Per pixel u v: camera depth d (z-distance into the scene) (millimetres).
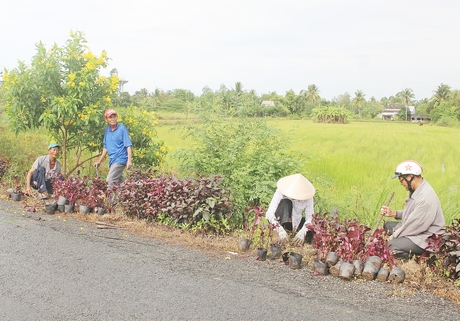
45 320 3602
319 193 7477
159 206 6477
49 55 8453
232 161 7316
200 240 5824
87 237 5844
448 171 12914
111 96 9023
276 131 7477
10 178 9227
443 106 84875
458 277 4664
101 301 3967
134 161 9148
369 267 4664
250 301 4039
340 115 73688
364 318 3766
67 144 9320
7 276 4488
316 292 4309
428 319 3799
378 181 10523
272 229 5504
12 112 8695
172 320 3641
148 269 4770
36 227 6219
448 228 4930
